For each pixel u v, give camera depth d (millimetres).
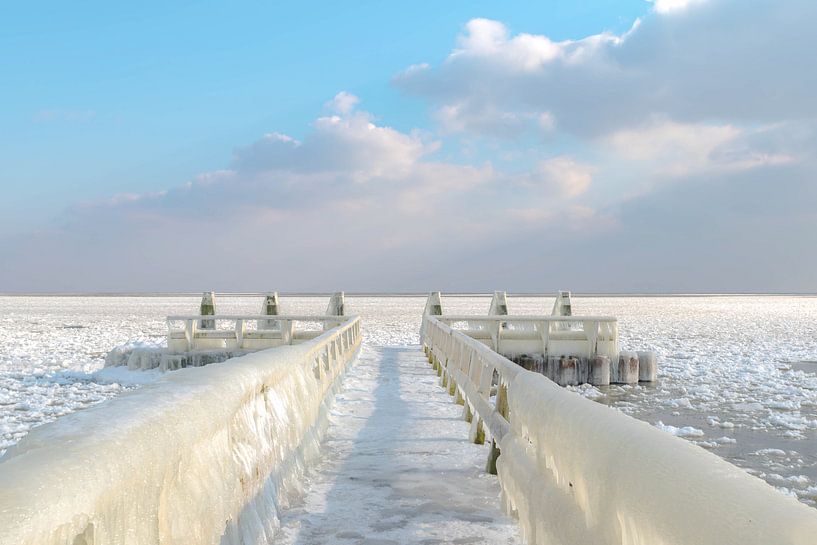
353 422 7547
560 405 2645
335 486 4887
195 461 2375
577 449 2238
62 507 1297
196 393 2504
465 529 3967
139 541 1753
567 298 20078
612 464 1825
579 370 16250
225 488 2734
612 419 2055
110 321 42812
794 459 8852
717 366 19453
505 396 5000
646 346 25500
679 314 56844
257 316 17250
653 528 1467
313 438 5703
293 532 3885
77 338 28781
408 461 5695
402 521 4105
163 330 34156
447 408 8609
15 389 14992
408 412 8266
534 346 16688
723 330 35531
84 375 16812
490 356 5695
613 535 1829
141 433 1853
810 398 14055
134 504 1725
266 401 3982
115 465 1602
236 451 3145
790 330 35719
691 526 1271
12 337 29375
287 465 4453
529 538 3096
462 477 5184
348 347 13219
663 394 14742
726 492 1268
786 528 1056
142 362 17125
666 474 1484
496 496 4656
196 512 2311
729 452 9258
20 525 1142
